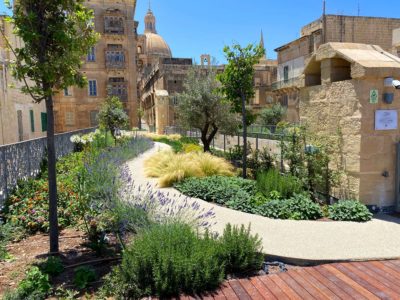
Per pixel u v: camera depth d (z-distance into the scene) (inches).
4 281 164.1
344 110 284.8
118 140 772.0
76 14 190.9
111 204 242.8
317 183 315.9
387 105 268.1
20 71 181.2
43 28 181.9
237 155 594.6
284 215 265.3
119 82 1770.4
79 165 423.8
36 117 746.8
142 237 179.9
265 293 156.2
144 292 156.6
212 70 673.0
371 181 271.6
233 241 180.7
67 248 208.2
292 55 1573.6
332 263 186.4
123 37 1766.7
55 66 180.5
